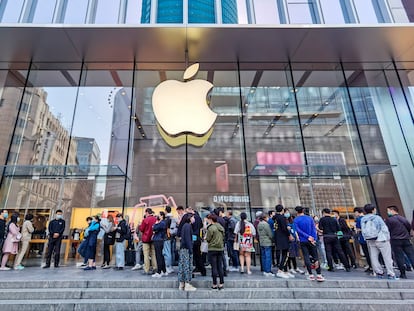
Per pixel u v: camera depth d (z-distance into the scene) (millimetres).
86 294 4113
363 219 5254
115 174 9117
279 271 5164
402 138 9133
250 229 5727
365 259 6270
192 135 8898
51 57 9102
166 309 3824
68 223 8930
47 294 4094
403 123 9297
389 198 8547
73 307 3801
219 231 4539
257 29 8078
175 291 4141
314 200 9391
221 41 8539
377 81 10047
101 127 9367
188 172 9547
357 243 7082
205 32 8164
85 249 6465
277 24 8055
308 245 4859
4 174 8383
